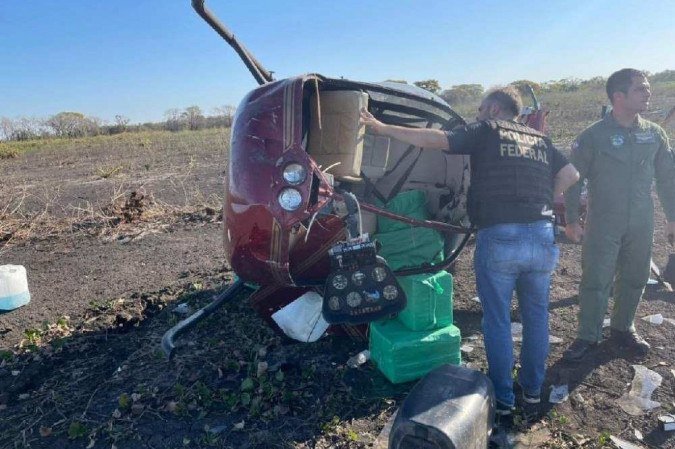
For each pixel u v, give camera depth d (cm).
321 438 315
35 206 1035
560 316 466
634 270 390
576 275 559
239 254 360
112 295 557
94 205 1009
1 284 520
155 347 432
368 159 450
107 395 369
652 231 387
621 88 370
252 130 346
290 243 351
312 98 396
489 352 327
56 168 1803
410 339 361
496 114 347
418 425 255
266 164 337
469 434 258
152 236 780
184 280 587
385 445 306
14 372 403
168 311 504
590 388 359
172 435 325
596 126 385
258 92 368
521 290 333
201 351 422
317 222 359
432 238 425
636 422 324
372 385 367
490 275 321
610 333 417
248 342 432
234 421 335
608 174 377
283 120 339
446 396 274
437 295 369
